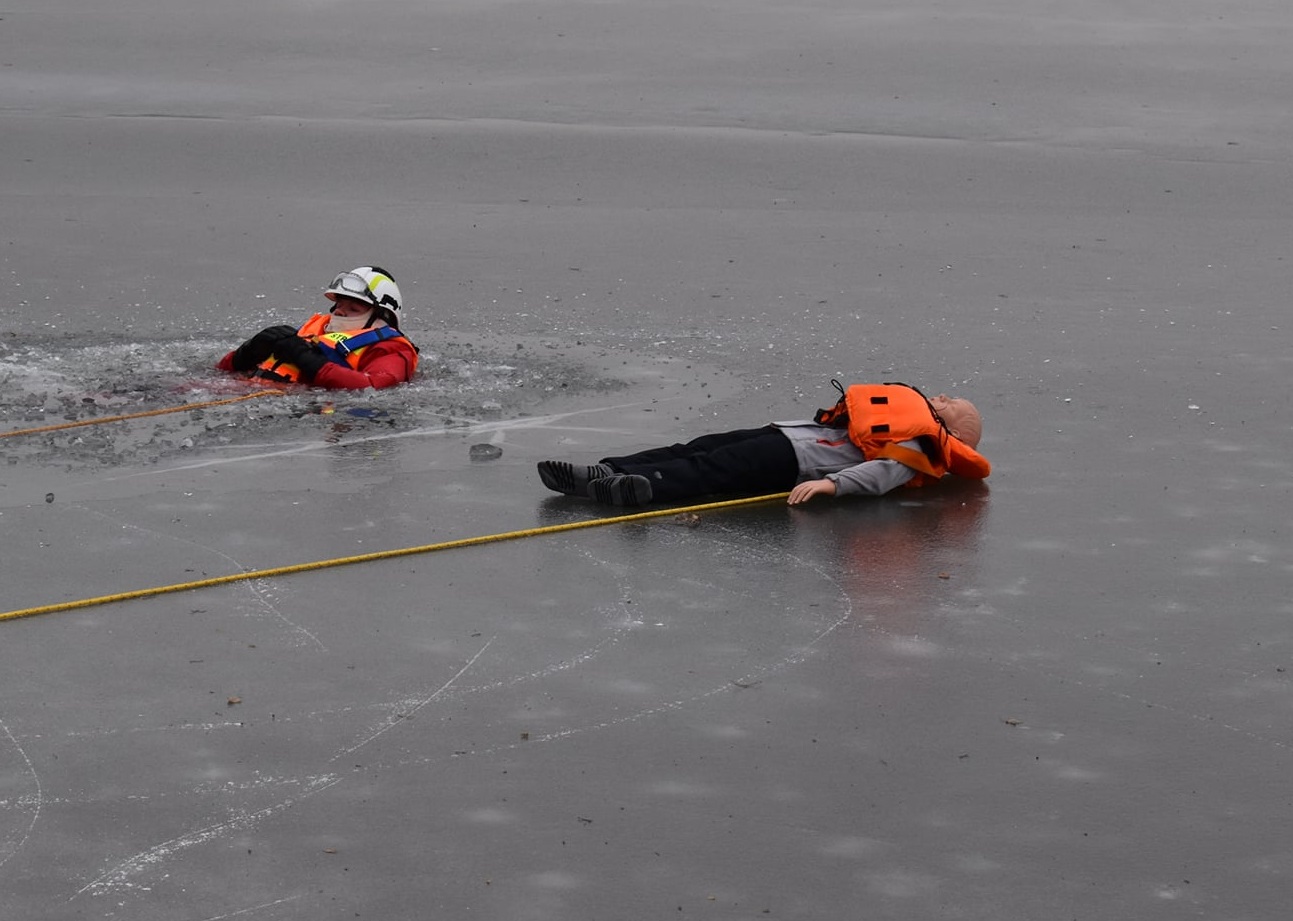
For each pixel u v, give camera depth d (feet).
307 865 15.96
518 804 17.16
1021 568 24.49
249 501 26.58
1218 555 25.21
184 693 19.57
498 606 22.52
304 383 33.96
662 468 27.02
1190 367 37.88
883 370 37.11
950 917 15.29
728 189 62.95
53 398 32.40
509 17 104.32
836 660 20.98
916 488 28.35
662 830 16.70
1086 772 18.11
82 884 15.53
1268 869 16.20
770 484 27.61
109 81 83.10
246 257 50.11
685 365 37.14
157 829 16.55
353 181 63.05
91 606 22.04
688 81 85.10
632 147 69.82
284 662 20.51
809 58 91.40
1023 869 16.12
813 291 46.57
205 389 33.35
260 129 72.28
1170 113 79.66
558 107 78.13
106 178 62.80
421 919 15.08
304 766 17.87
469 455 29.50
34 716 18.85
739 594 23.18
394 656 20.76
